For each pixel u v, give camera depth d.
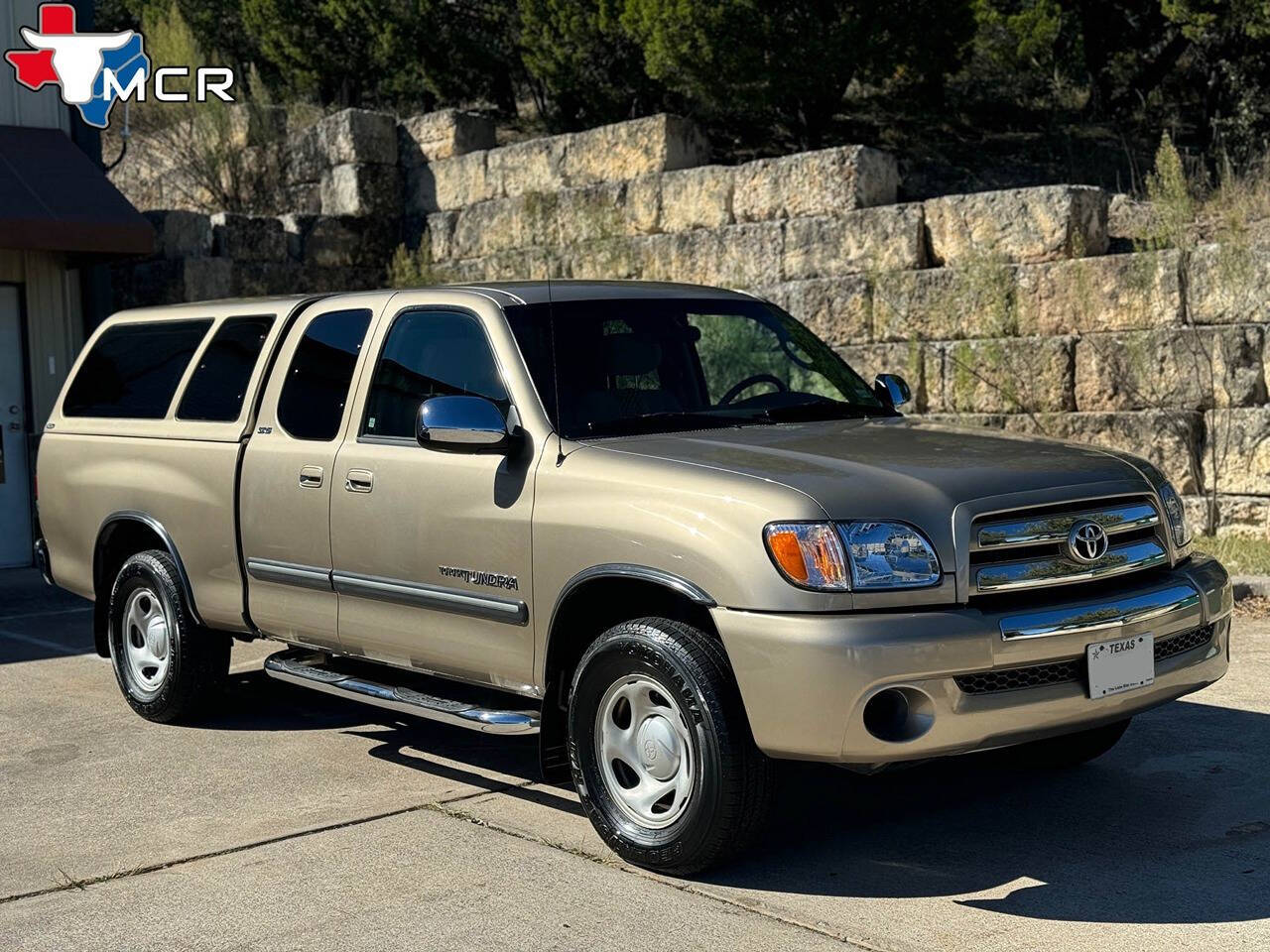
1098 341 11.09
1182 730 6.04
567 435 4.86
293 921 4.11
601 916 4.10
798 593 4.05
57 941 4.02
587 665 4.55
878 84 21.73
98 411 7.12
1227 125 20.50
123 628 6.83
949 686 4.05
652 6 19.31
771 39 19.23
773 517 4.12
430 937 3.96
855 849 4.69
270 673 6.10
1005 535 4.23
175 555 6.44
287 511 5.79
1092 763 5.64
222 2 29.34
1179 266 10.70
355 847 4.79
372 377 5.59
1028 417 11.45
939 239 12.27
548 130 26.31
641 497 4.45
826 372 5.85
